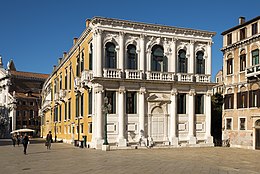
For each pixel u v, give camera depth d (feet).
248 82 114.01
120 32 107.45
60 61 174.19
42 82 321.32
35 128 293.23
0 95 299.17
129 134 106.63
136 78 107.86
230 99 124.16
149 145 107.96
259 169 59.21
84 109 116.57
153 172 53.01
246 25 116.37
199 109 118.93
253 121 110.93
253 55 112.78
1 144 148.46
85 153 88.17
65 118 152.97
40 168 57.98
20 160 71.67
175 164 63.98
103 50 105.19
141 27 110.63
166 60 114.32
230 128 123.44
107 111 96.07
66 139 149.18
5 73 290.35
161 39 113.91
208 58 120.98
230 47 123.54
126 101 107.34
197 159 74.33
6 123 284.61
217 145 131.03
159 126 111.34
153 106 110.73
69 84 144.97
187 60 117.91
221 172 54.29
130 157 77.15
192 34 118.42
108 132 103.91
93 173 51.70
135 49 110.42
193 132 115.85
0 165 62.95
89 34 112.16
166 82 111.45
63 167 58.95
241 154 89.81
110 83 105.09
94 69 104.58
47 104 209.77
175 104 113.19
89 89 110.52
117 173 51.70
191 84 115.75
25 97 290.56
